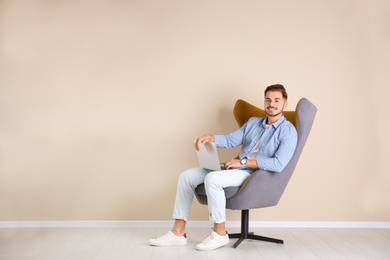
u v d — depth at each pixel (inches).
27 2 152.1
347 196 157.2
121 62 153.9
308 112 127.9
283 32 156.3
